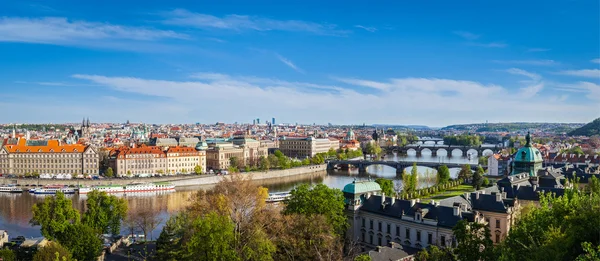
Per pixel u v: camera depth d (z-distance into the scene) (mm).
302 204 180625
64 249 157250
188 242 129625
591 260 84938
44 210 195750
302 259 153000
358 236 196250
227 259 126188
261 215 175875
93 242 177500
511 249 111125
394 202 188375
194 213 183500
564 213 118062
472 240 113500
